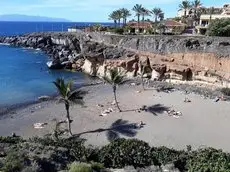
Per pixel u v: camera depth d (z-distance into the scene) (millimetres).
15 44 182375
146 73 95312
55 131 46938
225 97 71750
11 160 25172
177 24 140625
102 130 51781
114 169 29531
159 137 49156
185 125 54281
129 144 32781
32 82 92375
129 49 104250
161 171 28719
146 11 143500
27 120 57656
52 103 68750
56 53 139500
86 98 71062
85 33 138625
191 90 78750
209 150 31078
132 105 65000
